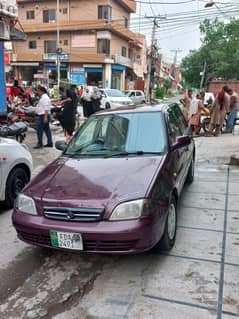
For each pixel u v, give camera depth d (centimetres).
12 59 3556
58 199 303
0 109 1151
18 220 318
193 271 310
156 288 287
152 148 384
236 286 286
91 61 3288
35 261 341
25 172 519
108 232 281
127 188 304
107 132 420
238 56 3212
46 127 914
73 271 321
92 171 343
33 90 1734
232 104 1156
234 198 507
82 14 3284
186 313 254
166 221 322
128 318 252
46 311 265
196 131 1147
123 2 3394
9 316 261
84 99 1462
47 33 3466
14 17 1072
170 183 340
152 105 464
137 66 4325
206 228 401
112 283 298
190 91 1162
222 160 768
